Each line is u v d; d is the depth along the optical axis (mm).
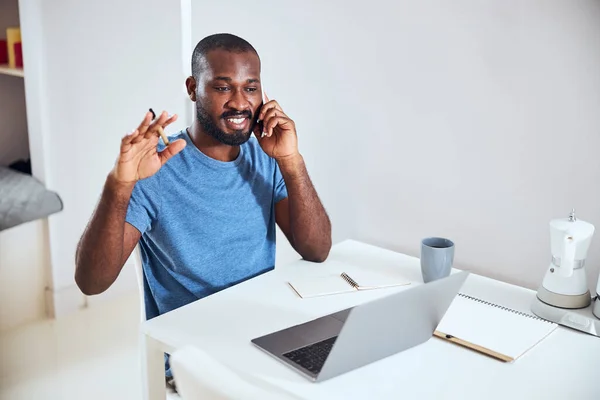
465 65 2027
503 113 1980
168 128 2977
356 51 2258
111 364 2568
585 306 1548
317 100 2400
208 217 1699
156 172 1608
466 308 1551
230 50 1631
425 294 1263
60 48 2828
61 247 2938
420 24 2092
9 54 3102
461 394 1215
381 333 1263
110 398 2336
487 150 2035
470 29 1993
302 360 1297
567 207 1911
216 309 1514
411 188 2230
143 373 1464
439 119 2117
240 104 1640
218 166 1700
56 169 2914
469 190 2100
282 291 1618
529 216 1993
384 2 2156
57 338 2777
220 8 2602
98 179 3037
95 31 2902
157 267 1729
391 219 2305
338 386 1228
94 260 1557
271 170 1818
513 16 1905
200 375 936
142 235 1694
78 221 2998
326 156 2430
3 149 3287
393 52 2170
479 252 2119
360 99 2287
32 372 2502
